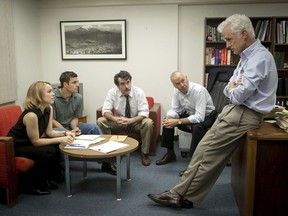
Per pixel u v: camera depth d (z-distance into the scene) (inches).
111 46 170.7
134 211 87.7
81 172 119.3
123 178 113.3
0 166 88.7
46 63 179.2
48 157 96.7
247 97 71.2
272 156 73.5
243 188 78.4
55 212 87.5
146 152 128.6
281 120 78.5
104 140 104.6
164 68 169.3
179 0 161.3
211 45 164.6
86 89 177.8
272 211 76.1
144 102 133.6
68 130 117.3
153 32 167.2
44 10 173.8
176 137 169.3
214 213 86.1
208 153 81.0
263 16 156.5
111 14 169.0
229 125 76.5
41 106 97.5
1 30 134.3
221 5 163.0
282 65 155.1
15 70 147.0
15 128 97.0
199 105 119.3
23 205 92.0
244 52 73.2
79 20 171.5
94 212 87.4
